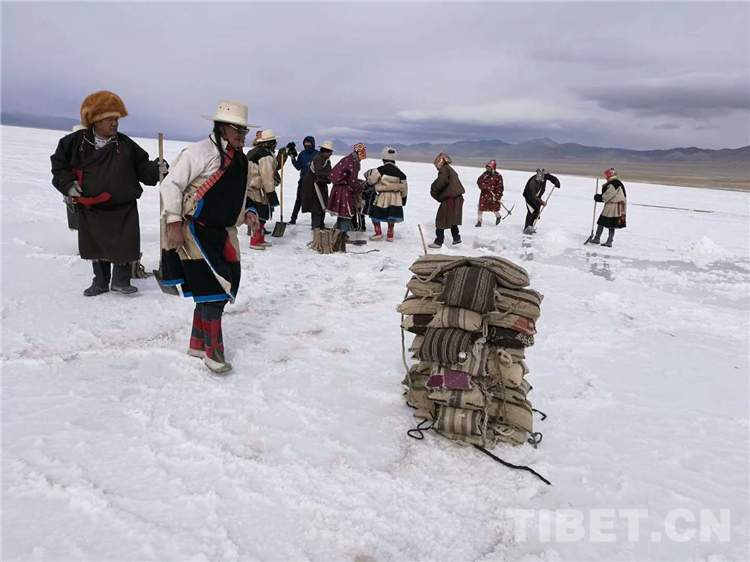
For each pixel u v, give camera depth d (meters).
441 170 9.03
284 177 21.52
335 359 4.14
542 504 2.56
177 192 3.34
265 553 2.10
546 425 3.32
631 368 4.29
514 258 8.77
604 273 7.97
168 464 2.62
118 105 4.65
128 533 2.13
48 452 2.62
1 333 4.08
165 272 3.56
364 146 8.56
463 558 2.17
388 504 2.47
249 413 3.19
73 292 5.24
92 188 4.72
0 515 2.18
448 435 3.06
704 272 8.45
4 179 13.27
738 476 2.87
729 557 2.24
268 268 6.97
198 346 3.92
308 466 2.69
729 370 4.34
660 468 2.90
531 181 11.34
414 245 9.34
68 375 3.49
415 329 3.38
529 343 3.09
